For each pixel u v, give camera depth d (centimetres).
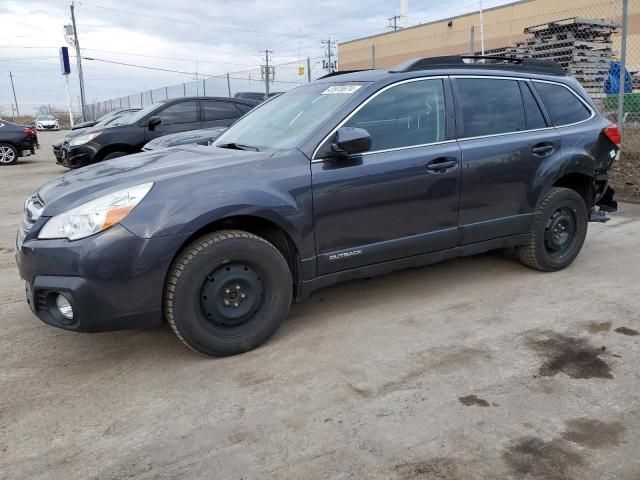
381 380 310
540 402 284
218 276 326
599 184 505
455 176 404
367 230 374
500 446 250
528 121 454
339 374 317
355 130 346
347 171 361
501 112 440
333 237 362
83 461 248
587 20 1172
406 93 396
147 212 305
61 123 5512
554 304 414
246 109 1173
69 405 293
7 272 526
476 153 414
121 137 1084
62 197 321
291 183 343
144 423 275
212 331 331
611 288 444
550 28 1228
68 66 3288
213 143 445
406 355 338
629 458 240
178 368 330
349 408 283
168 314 320
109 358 346
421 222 396
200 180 325
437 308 411
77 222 301
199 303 323
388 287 459
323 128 363
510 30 2780
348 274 376
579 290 441
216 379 316
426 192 392
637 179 866
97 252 295
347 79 416
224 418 278
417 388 300
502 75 448
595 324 376
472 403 285
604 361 325
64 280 298
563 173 464
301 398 293
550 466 236
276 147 373
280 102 449
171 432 267
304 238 349
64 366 337
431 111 405
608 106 1114
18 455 252
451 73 419
